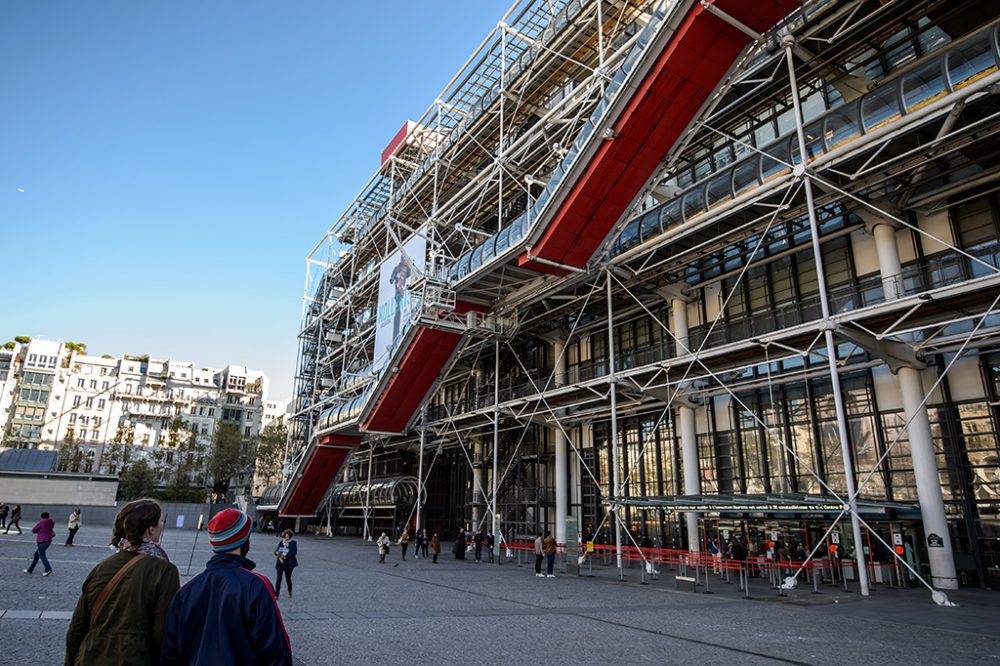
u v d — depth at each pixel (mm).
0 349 92812
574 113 24125
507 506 31281
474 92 29875
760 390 21219
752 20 15102
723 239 18906
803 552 17656
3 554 15234
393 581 15109
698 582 16750
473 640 7777
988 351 15867
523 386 30125
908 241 17578
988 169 15281
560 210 19047
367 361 43188
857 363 18219
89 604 2670
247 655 2506
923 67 13875
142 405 87875
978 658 7152
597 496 26859
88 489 42156
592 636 8312
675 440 23891
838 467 18516
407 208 34906
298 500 37938
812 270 19703
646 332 25406
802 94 20156
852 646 7848
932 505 14945
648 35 16047
